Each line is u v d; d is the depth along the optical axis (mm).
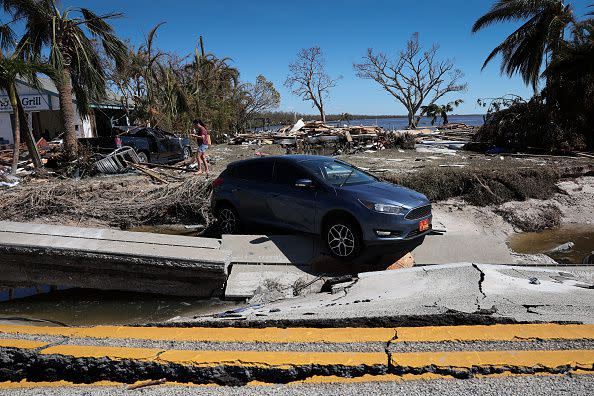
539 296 4148
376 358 2916
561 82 19844
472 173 12180
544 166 13891
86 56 17156
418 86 50875
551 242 9352
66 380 2973
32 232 6812
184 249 6605
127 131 18703
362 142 24281
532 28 23109
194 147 24062
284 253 7129
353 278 5660
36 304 6094
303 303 4984
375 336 3291
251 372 2834
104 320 5559
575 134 19438
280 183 7926
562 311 3658
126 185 12930
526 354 2918
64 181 13727
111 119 29469
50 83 26797
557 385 2602
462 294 4305
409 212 6781
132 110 29734
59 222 10719
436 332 3330
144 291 6418
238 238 7473
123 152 16062
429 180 11945
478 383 2658
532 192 11961
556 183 12891
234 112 38250
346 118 53625
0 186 13609
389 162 17328
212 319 4172
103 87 18516
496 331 3275
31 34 17047
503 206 11281
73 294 6414
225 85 39625
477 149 22625
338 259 6980
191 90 33656
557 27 22047
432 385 2660
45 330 3684
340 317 3682
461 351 2988
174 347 3178
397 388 2648
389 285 5152
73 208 11062
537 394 2523
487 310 3645
